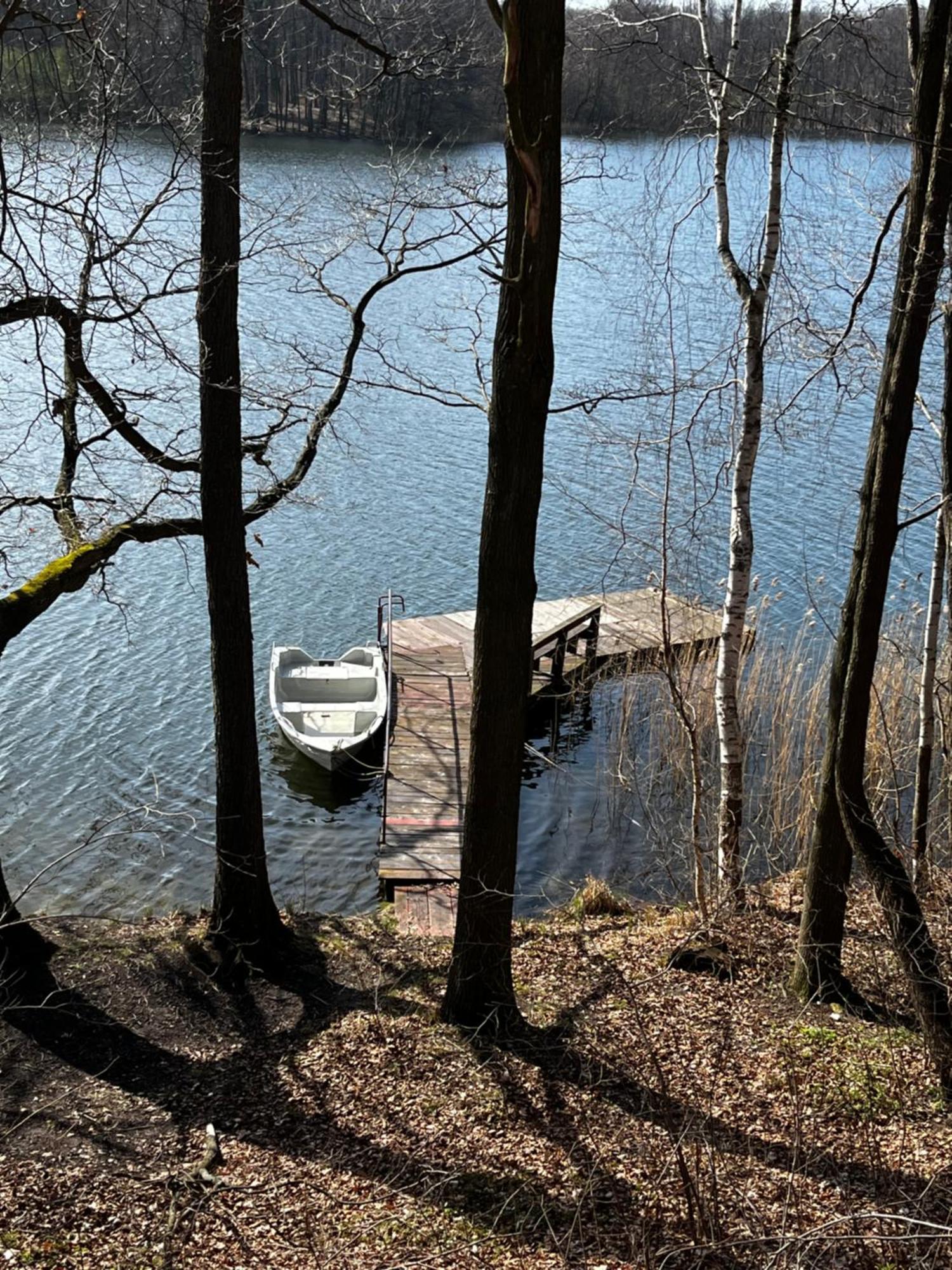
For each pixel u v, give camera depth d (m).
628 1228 6.50
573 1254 6.34
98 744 17.11
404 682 18.84
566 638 19.31
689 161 12.58
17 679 18.84
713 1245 5.57
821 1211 6.49
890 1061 8.20
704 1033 8.71
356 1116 7.92
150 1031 9.27
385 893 13.56
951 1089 7.77
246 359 30.02
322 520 25.94
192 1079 8.55
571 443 28.45
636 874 14.13
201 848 14.80
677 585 20.09
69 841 14.84
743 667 17.34
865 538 7.96
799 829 13.77
